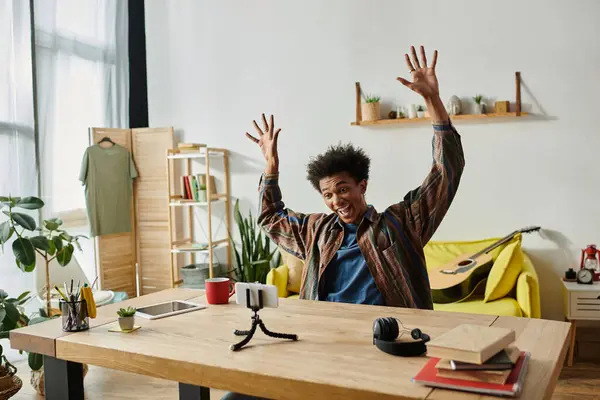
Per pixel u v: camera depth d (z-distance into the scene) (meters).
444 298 3.74
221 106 5.13
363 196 2.11
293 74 4.84
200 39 5.18
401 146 4.48
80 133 4.90
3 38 4.09
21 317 3.31
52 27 4.57
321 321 1.71
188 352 1.45
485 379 1.13
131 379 3.56
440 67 4.34
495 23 4.18
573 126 4.03
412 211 2.04
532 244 4.16
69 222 4.79
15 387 3.13
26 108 4.25
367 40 4.56
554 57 4.05
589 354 3.91
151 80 5.40
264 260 4.64
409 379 1.19
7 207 4.07
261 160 5.00
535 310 3.48
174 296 2.19
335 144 4.71
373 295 2.01
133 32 5.39
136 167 5.29
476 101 4.17
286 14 4.84
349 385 1.17
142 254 5.35
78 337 1.64
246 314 1.84
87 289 1.76
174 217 5.25
